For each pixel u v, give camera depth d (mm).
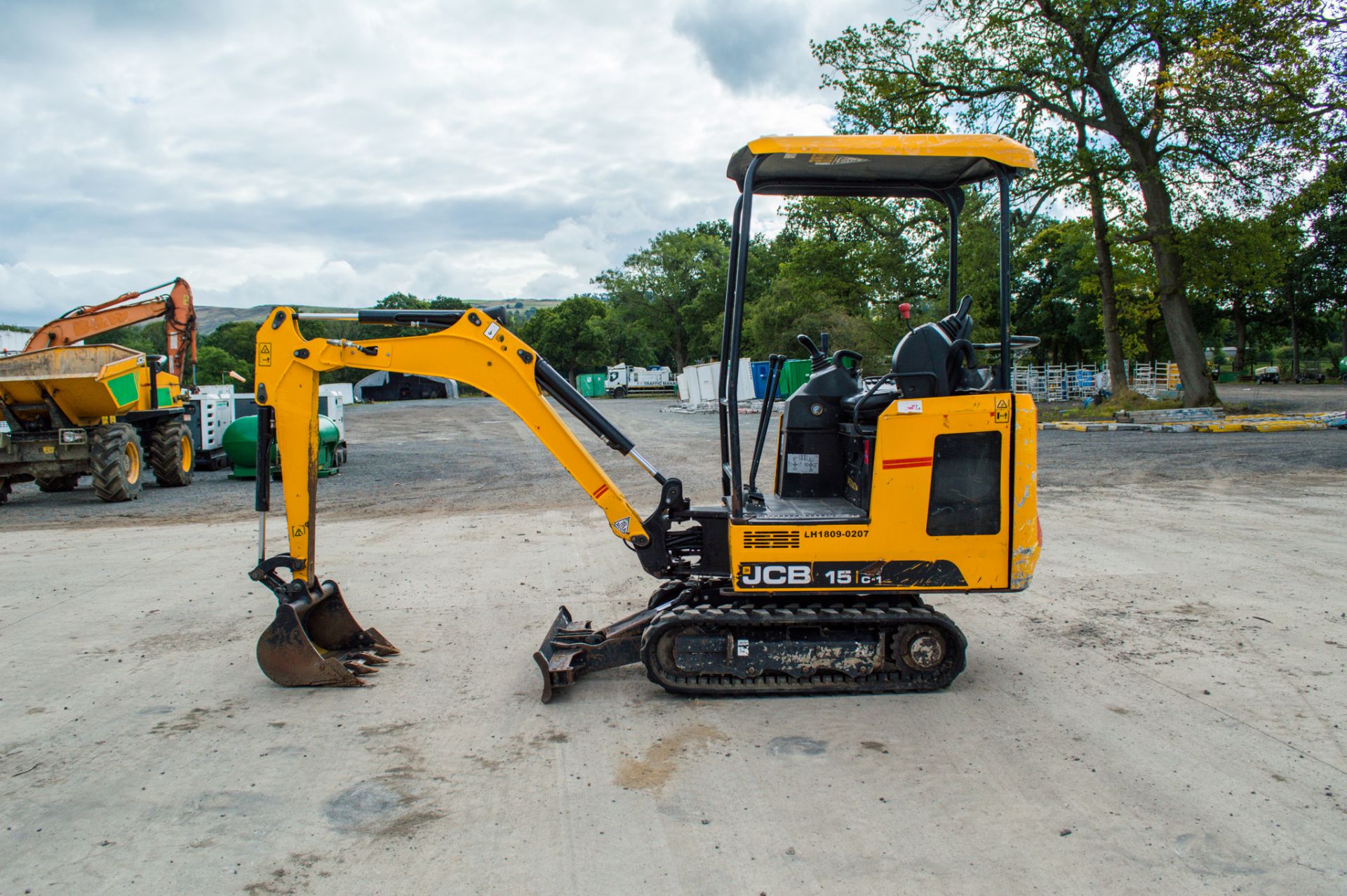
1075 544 7773
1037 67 21672
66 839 3016
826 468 4805
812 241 29797
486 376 4504
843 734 3822
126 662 4965
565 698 4320
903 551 4141
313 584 4832
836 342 35812
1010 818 3064
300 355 4520
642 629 4434
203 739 3875
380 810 3203
